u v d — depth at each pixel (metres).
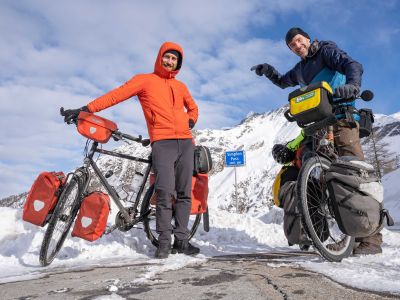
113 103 3.40
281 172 3.04
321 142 2.82
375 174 2.54
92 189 3.24
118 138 3.42
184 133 3.53
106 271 2.19
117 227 3.45
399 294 1.37
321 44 3.41
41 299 1.50
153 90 3.52
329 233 2.68
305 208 2.45
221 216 6.20
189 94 3.86
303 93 2.79
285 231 2.63
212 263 2.46
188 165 3.51
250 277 1.76
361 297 1.34
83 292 1.59
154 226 3.80
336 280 1.66
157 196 3.33
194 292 1.49
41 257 2.93
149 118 3.52
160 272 2.04
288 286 1.54
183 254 3.33
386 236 5.05
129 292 1.54
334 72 3.38
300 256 2.93
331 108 2.73
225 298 1.38
